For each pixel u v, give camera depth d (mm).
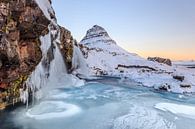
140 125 9578
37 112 10961
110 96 15398
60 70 18578
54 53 16969
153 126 9523
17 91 10711
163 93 17703
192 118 10969
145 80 23922
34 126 9164
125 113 11297
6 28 9000
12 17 9492
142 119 10406
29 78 11844
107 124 9625
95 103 13266
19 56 10297
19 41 10656
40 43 12328
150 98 15406
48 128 9047
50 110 11414
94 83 20547
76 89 17094
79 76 23000
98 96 15211
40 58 12289
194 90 19594
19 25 10055
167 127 9516
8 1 8953
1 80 9789
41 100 13156
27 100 11438
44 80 14461
